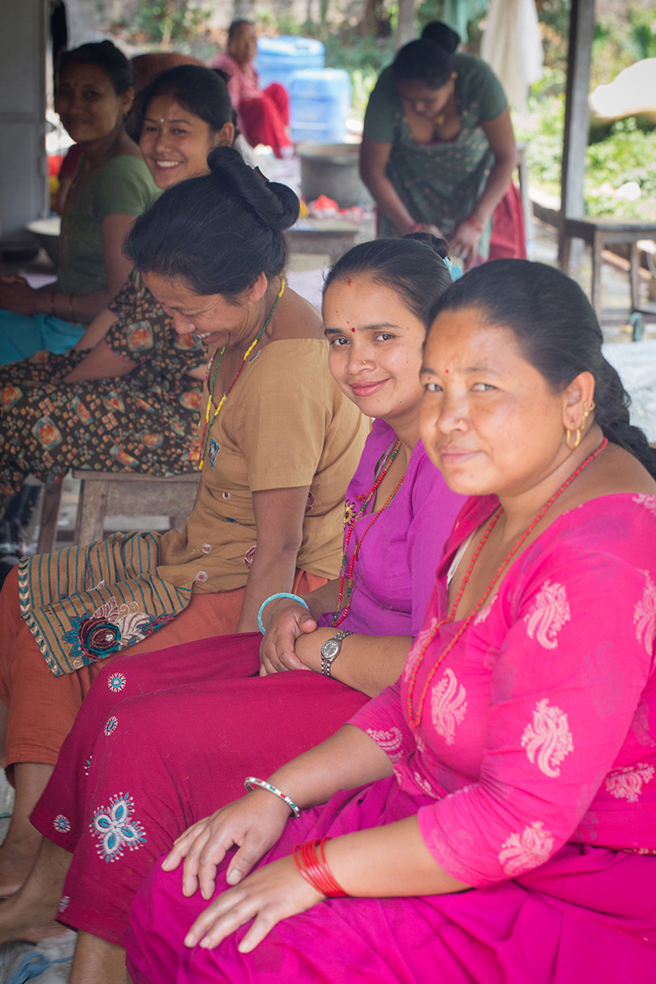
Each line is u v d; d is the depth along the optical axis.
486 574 1.42
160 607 2.33
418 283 1.77
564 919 1.29
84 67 3.71
